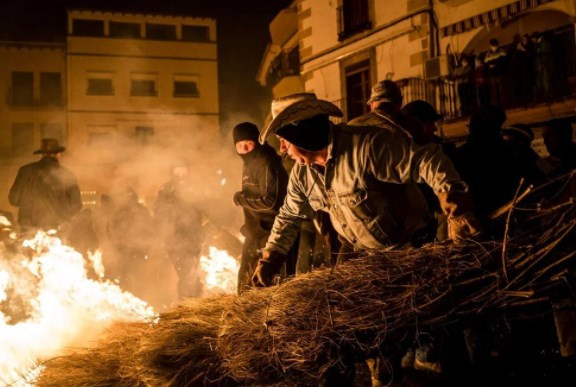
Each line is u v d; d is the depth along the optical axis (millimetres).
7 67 43375
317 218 4203
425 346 3908
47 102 43750
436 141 5254
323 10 18891
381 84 4340
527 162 5516
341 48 18094
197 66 44750
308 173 3764
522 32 13977
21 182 8781
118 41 43750
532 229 3250
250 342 3289
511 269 3119
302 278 3461
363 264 3391
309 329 3199
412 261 3287
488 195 4930
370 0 16922
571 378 4027
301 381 3244
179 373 3365
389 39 16312
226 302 3732
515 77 13461
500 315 3182
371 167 3436
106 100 43406
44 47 43656
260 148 6008
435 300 3107
